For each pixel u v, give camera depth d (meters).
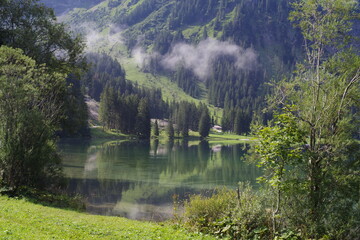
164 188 35.53
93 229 14.38
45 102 28.59
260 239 14.05
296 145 14.66
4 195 21.61
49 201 22.73
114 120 149.62
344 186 15.05
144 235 14.02
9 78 23.73
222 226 15.31
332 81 16.47
